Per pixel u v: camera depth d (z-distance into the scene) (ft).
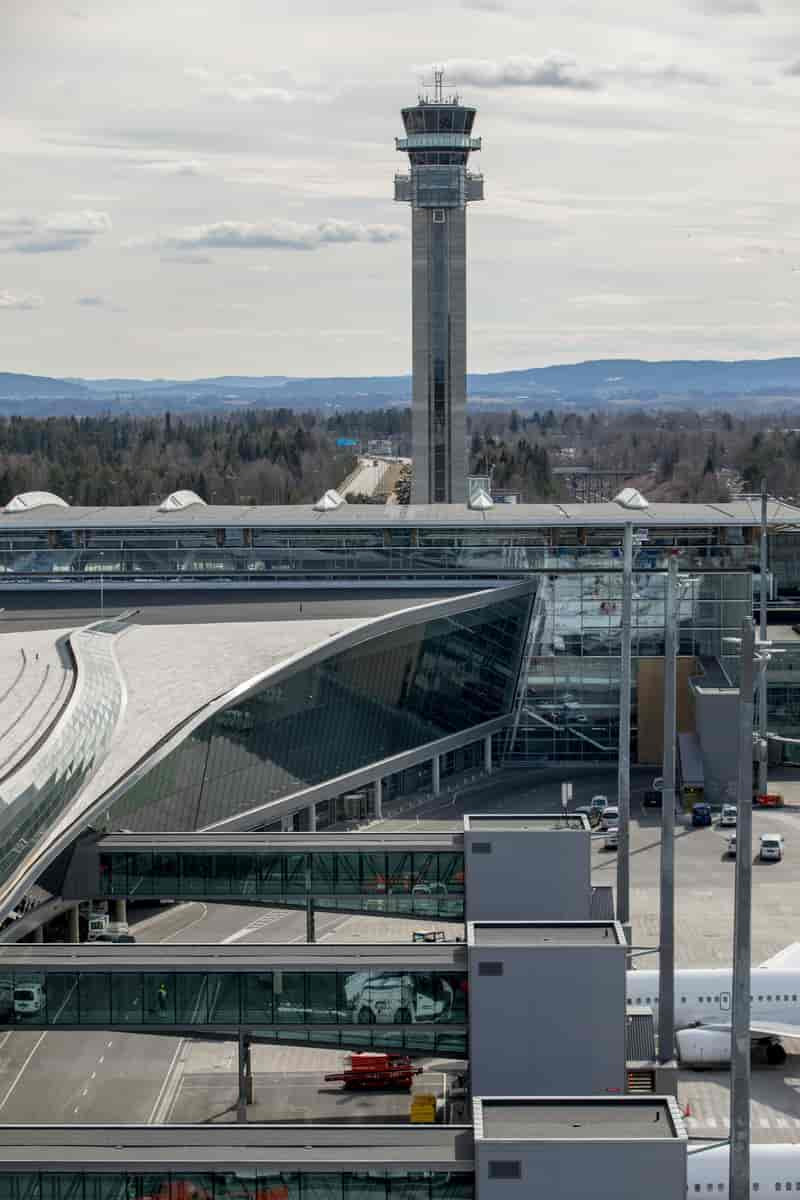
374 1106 333.01
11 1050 368.27
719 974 365.20
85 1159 240.32
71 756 372.58
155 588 645.92
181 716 442.50
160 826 430.20
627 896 389.80
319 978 312.09
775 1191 281.54
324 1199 239.50
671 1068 321.52
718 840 530.27
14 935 355.36
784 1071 352.08
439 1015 310.86
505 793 585.63
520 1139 237.04
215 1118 328.08
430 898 374.84
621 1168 235.61
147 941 432.25
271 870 375.66
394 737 563.48
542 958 303.89
